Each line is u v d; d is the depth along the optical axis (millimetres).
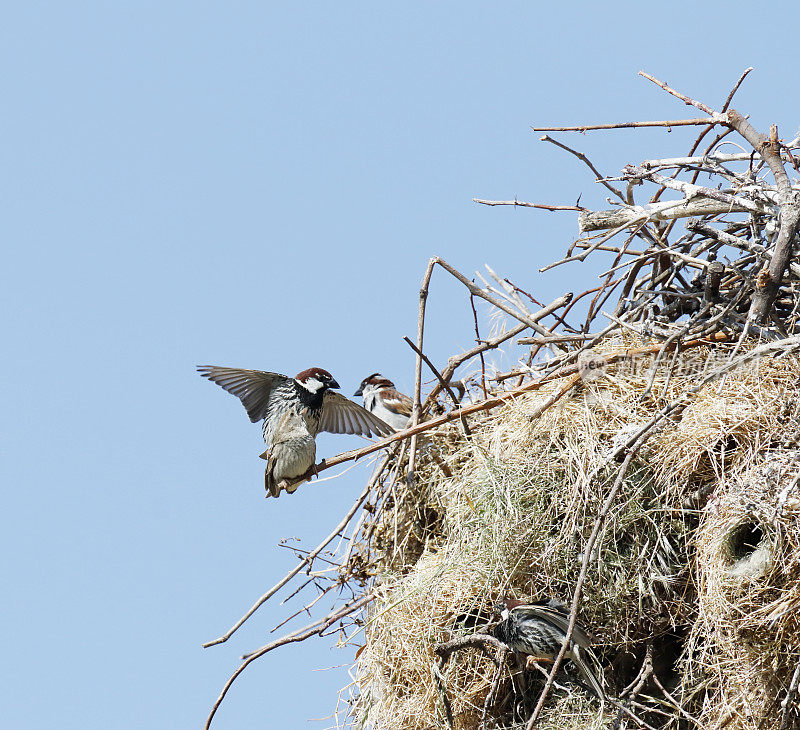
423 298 13070
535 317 13539
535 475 11570
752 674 9703
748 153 11742
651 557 10914
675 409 11062
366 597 12062
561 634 10734
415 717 11461
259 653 11570
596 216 12773
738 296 11508
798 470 9883
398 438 12320
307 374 13133
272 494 13242
